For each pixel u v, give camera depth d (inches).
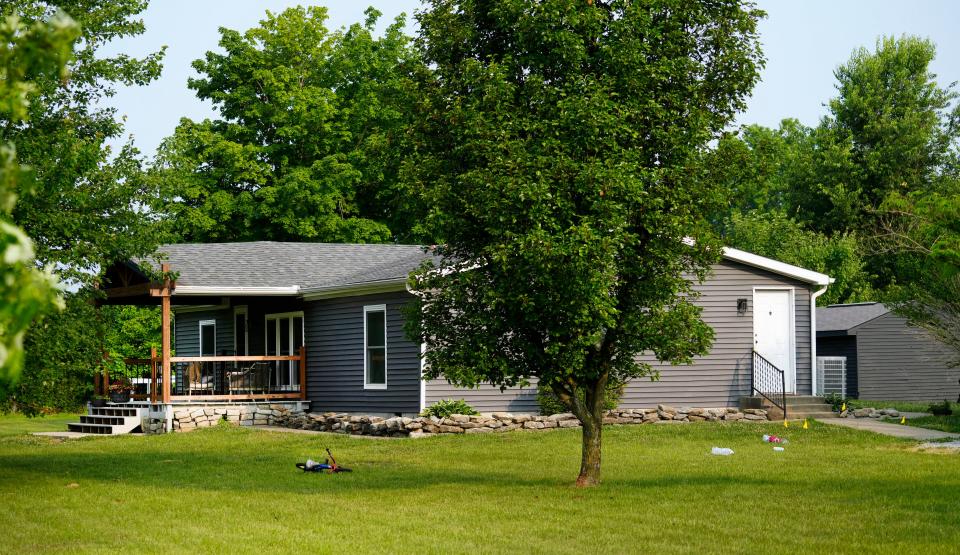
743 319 1045.8
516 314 567.2
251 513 517.7
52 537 454.9
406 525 478.9
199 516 510.3
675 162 567.2
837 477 617.0
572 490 586.9
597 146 545.0
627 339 584.7
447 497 569.0
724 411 996.6
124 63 640.4
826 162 2142.0
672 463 707.4
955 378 1412.4
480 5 589.9
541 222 535.2
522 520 490.3
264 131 1758.1
